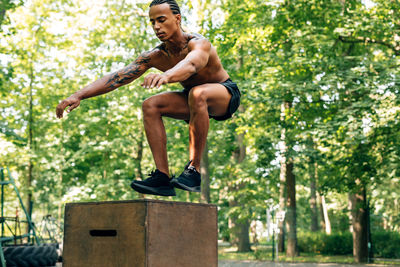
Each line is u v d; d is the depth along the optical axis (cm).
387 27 1366
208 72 288
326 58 1414
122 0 1781
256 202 1856
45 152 2152
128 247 253
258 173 1838
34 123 2119
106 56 1894
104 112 1994
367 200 1858
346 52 1650
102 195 1958
